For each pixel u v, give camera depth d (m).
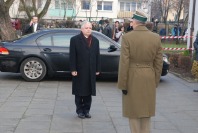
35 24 15.61
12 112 7.46
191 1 24.70
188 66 13.91
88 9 63.06
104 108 8.02
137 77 5.30
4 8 19.39
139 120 5.51
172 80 12.16
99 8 65.19
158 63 5.41
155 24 36.62
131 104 5.37
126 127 6.62
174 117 7.45
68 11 60.97
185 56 14.48
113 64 11.09
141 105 5.34
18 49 10.95
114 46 11.13
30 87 10.15
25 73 10.97
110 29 19.00
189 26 24.80
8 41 11.40
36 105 8.11
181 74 13.13
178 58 14.78
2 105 8.03
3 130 6.29
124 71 5.26
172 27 42.31
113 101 8.73
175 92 10.07
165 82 11.73
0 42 11.30
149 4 47.78
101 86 10.70
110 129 6.50
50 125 6.64
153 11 48.56
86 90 7.01
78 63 7.01
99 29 25.81
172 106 8.40
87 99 7.14
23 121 6.84
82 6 62.56
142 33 5.31
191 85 11.23
